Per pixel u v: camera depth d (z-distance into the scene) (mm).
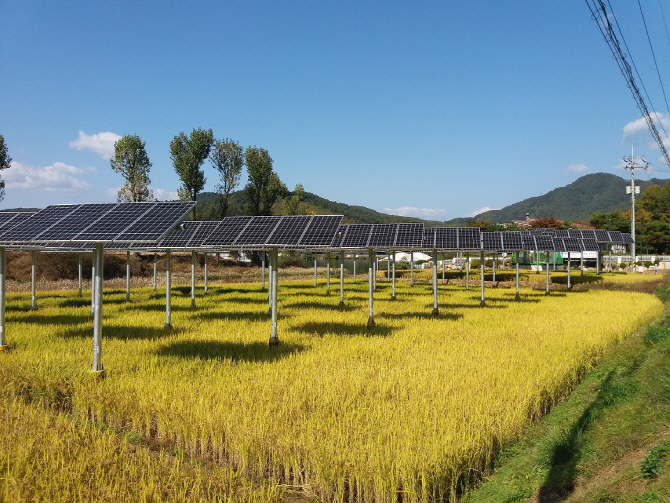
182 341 14711
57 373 10398
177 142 62500
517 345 14305
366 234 25188
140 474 6418
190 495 5926
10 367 10797
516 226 105000
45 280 43094
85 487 6020
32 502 5703
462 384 9992
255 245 16094
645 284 37156
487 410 8383
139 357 12336
